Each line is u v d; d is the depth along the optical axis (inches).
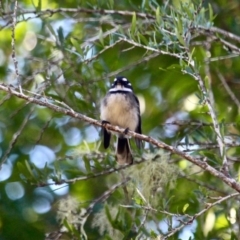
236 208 477.7
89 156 487.5
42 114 650.2
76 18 614.9
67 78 482.9
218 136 383.2
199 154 454.9
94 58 471.5
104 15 548.7
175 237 456.4
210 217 490.0
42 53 635.5
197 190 413.4
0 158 621.0
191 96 644.1
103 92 504.7
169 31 436.8
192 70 398.3
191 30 439.2
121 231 402.6
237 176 460.1
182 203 499.2
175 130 602.9
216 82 620.4
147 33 469.1
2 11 477.4
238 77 625.3
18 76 402.6
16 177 611.5
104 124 409.7
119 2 606.2
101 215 454.3
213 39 492.7
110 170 457.1
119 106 503.2
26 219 585.6
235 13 628.1
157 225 420.2
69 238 503.2
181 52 407.2
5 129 637.9
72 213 457.1
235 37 490.9
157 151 466.0
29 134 641.6
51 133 646.5
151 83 654.5
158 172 447.2
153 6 516.1
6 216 582.2
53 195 608.4
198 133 498.6
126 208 443.8
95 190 609.0
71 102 474.3
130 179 458.6
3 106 638.5
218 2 631.2
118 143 493.4
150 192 443.8
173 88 649.0
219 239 465.7
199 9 443.2
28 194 605.6
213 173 375.2
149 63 633.6
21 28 677.3
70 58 481.4
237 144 462.6
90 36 610.9
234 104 609.9
